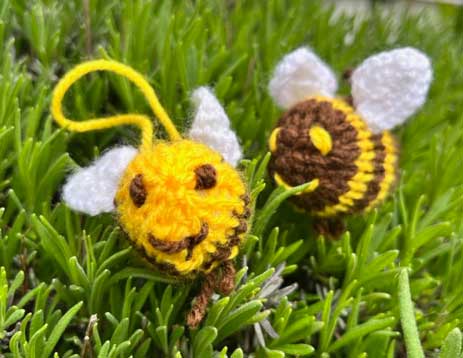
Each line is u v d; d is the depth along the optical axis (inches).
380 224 13.4
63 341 11.9
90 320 11.1
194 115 12.4
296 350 11.8
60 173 12.9
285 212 13.5
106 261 11.5
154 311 11.9
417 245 13.2
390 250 13.1
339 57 17.7
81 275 11.6
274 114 14.5
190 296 12.2
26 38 15.4
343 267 13.1
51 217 12.4
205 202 10.9
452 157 14.8
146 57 15.1
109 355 10.8
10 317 11.0
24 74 14.0
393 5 23.4
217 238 11.0
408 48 12.8
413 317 11.2
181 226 10.7
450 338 10.9
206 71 14.8
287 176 12.4
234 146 12.1
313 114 12.5
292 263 13.4
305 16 19.1
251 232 12.4
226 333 11.8
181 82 14.5
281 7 18.6
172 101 14.5
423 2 23.5
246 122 14.4
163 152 11.2
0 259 12.1
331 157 12.1
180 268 10.9
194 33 14.7
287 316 11.9
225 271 11.3
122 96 14.3
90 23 15.5
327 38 17.8
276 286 12.4
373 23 20.2
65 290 11.8
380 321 11.7
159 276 11.6
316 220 13.0
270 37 16.6
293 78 13.2
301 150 12.2
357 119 12.6
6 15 14.8
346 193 12.2
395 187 14.0
